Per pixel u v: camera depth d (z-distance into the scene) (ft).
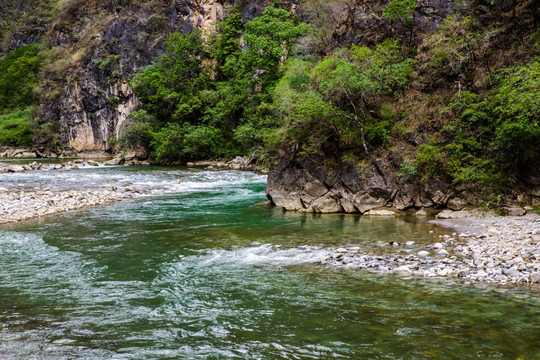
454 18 69.56
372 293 26.53
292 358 18.71
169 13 210.59
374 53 66.59
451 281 28.35
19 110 254.88
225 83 174.40
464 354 18.52
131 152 176.65
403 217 53.52
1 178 100.01
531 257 31.65
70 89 204.13
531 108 46.91
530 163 50.90
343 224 50.26
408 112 61.36
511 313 22.74
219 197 79.05
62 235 46.78
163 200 75.56
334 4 100.94
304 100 63.82
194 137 157.99
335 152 61.36
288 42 153.69
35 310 25.04
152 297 27.04
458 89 60.03
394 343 19.76
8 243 42.96
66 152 206.18
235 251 38.83
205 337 21.09
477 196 52.26
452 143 55.26
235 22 186.91
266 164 109.91
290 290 27.66
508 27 62.34
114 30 200.75
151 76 183.11
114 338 21.16
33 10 344.90
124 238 45.09
